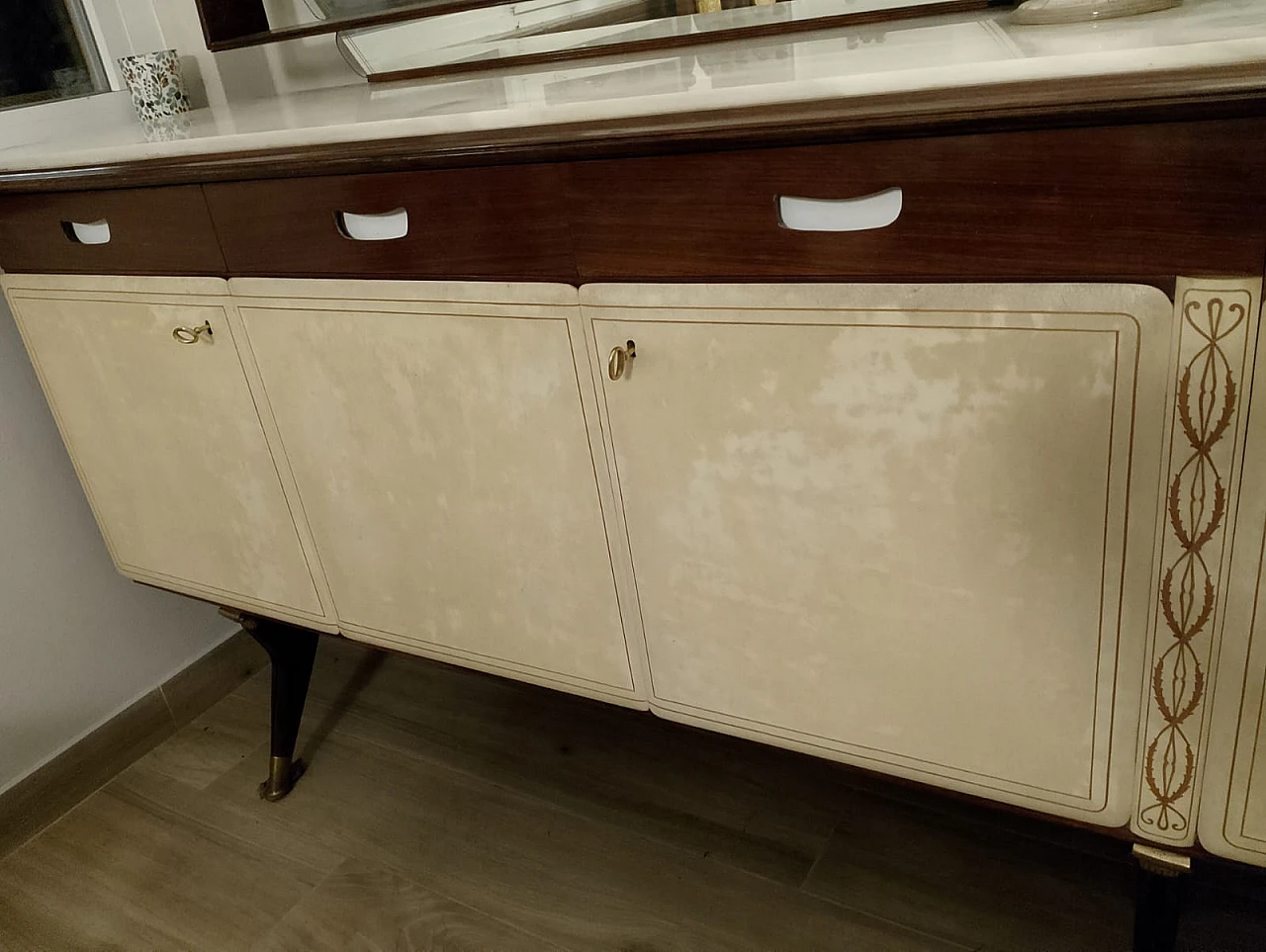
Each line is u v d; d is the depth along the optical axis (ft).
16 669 4.72
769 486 2.68
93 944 4.09
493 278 2.89
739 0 3.52
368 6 4.22
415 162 2.80
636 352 2.72
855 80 2.09
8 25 4.65
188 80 5.23
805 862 3.91
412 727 5.02
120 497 4.38
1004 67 1.95
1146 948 2.94
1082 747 2.56
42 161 3.60
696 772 4.44
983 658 2.58
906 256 2.28
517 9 3.91
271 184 3.16
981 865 3.78
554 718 4.92
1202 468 2.14
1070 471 2.27
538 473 3.10
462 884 4.06
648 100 2.34
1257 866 2.55
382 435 3.38
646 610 3.11
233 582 4.23
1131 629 2.36
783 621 2.85
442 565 3.51
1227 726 2.35
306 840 4.42
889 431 2.44
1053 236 2.10
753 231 2.43
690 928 3.71
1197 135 1.90
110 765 5.07
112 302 3.80
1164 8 2.39
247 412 3.67
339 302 3.21
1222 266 1.98
